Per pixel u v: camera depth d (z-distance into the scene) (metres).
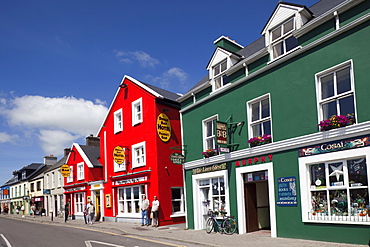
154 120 20.47
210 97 15.98
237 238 12.54
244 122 13.99
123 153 22.39
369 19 9.80
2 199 61.78
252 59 13.80
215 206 15.59
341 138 10.26
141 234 15.67
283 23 12.77
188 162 17.14
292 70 12.05
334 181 10.54
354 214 9.92
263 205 14.59
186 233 15.07
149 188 20.38
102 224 21.75
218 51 15.95
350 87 10.31
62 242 13.73
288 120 12.06
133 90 22.73
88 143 33.62
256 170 13.22
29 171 50.31
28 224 25.48
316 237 10.82
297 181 11.56
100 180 25.27
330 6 12.52
